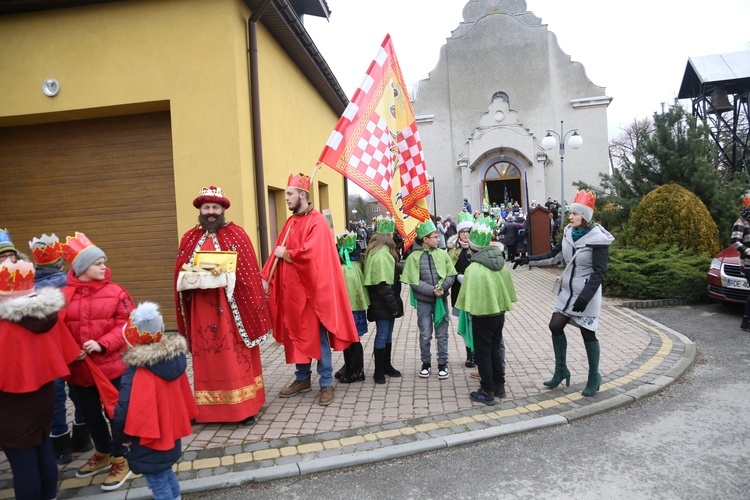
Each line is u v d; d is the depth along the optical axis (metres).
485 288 4.49
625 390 4.91
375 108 5.02
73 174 7.71
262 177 7.66
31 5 7.04
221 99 7.08
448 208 29.61
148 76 7.14
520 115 28.80
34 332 2.86
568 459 3.70
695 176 11.05
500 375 4.76
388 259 5.20
